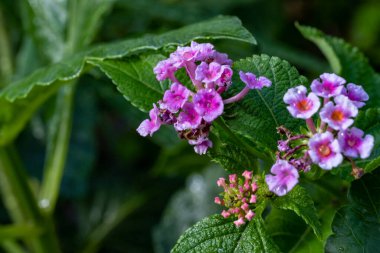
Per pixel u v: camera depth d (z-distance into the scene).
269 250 0.30
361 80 0.38
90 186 0.62
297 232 0.33
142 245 0.59
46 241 0.47
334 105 0.29
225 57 0.31
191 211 0.51
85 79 0.56
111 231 0.59
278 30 0.64
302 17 0.66
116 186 0.61
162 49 0.34
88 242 0.59
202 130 0.30
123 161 0.63
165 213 0.53
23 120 0.42
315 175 0.31
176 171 0.54
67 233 0.61
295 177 0.28
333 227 0.30
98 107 0.61
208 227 0.30
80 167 0.55
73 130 0.55
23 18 0.50
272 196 0.30
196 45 0.31
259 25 0.63
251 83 0.30
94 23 0.47
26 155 0.57
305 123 0.31
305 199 0.30
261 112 0.31
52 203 0.47
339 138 0.28
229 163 0.31
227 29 0.34
